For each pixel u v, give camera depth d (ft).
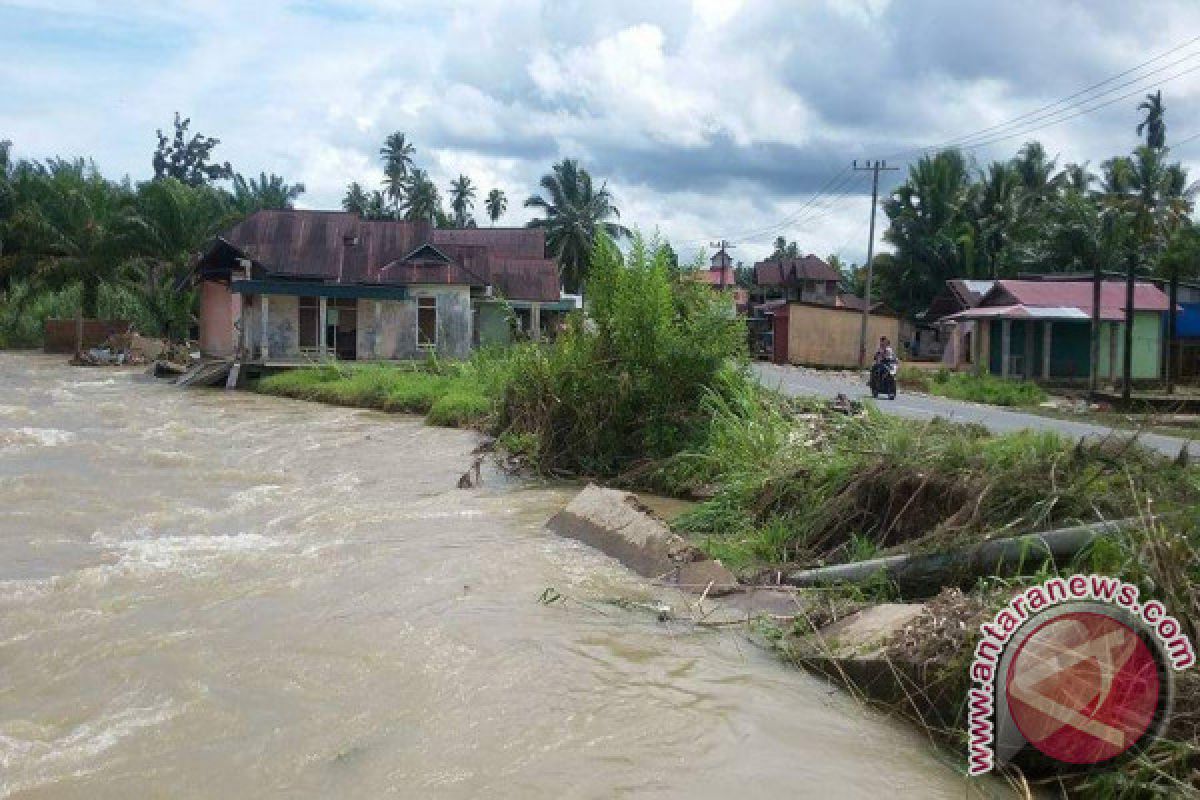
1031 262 161.68
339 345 108.37
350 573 26.20
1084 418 68.69
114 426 61.00
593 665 19.67
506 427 52.08
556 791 14.55
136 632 21.35
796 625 21.53
